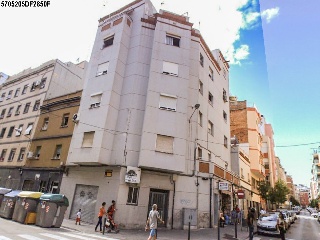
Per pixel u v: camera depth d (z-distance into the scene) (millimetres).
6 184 22734
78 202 16141
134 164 15195
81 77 28703
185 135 16125
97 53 18938
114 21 19328
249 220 12633
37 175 20016
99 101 17062
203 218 16156
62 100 21344
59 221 12234
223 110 24766
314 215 49312
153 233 9031
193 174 16516
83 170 16750
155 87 16500
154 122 15688
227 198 21422
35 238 8695
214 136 21078
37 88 25938
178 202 15477
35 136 22609
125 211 14047
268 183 35781
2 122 28203
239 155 26594
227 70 28203
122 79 17547
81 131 16750
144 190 14867
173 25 18688
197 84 18922
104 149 15367
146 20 19016
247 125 33500
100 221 12320
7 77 33438
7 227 10594
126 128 15945
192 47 19922
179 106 16594
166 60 17438
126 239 10414
